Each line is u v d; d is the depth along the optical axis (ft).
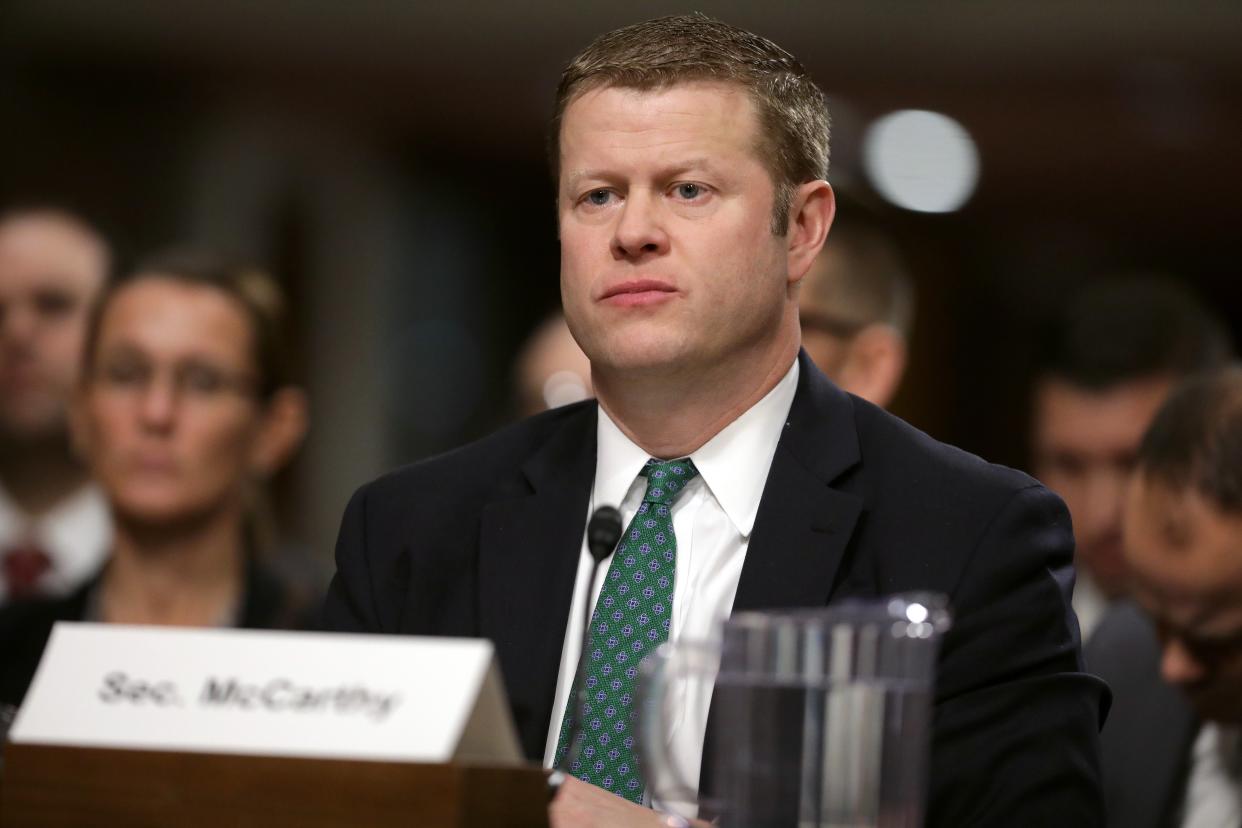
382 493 24.52
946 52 82.94
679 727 18.94
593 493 23.25
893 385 35.19
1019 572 21.44
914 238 104.01
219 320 37.55
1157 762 31.24
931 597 20.74
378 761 15.79
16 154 85.20
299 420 39.09
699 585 22.08
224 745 16.31
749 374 22.53
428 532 23.65
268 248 92.48
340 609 23.76
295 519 91.97
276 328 38.55
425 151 97.25
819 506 22.03
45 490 47.55
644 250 21.62
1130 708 32.01
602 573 22.53
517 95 90.89
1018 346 106.32
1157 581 27.78
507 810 15.98
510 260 102.06
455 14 84.02
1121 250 106.32
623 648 21.90
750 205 21.83
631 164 21.67
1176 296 40.37
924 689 16.19
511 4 83.25
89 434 37.58
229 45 87.20
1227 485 26.94
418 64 88.17
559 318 50.39
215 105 90.58
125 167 88.74
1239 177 95.86
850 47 82.64
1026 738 20.63
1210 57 81.61
